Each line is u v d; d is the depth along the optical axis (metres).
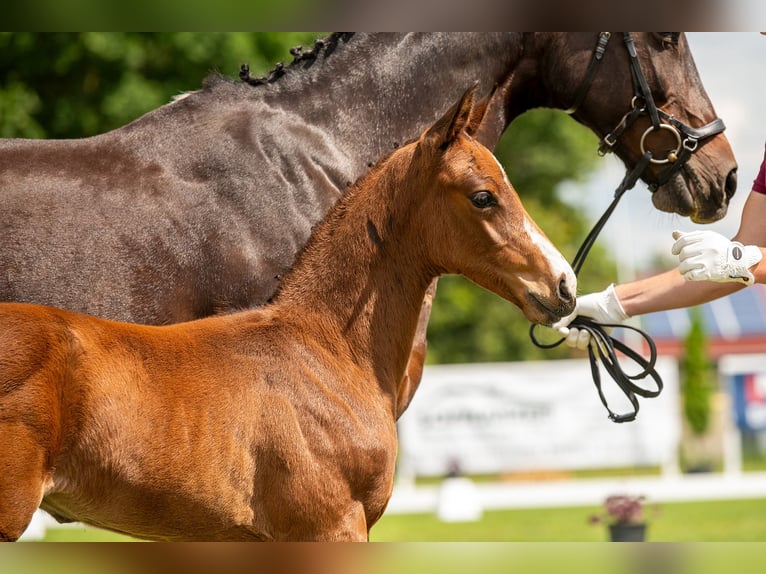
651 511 17.80
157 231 7.29
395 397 7.13
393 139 8.20
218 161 7.58
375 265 7.02
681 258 7.35
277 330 6.74
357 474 6.60
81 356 5.84
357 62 8.21
